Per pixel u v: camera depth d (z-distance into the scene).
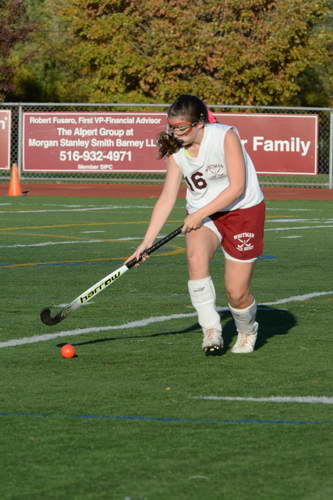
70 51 117.44
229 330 22.92
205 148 18.28
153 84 111.81
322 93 135.00
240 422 14.83
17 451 13.38
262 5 108.81
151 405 15.84
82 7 112.44
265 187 87.06
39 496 11.62
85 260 36.91
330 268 34.75
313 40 112.62
